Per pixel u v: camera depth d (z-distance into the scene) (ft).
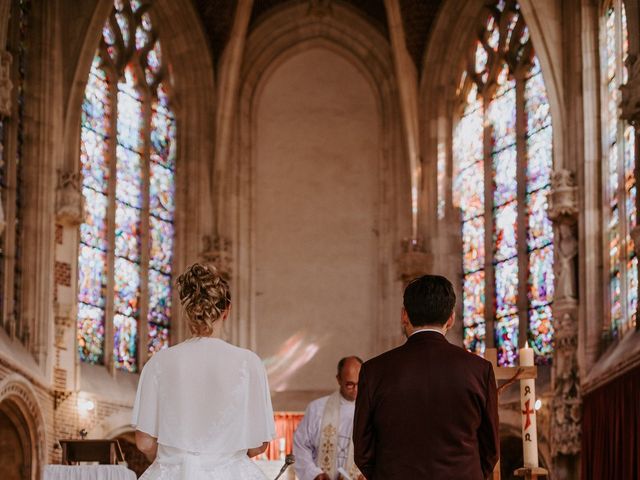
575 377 65.16
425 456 18.57
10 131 64.69
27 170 66.69
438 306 19.42
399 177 84.23
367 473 19.31
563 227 67.56
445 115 82.64
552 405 66.13
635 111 57.21
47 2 69.21
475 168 80.07
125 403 71.97
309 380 81.92
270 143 86.02
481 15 81.56
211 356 17.87
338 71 87.10
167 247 80.48
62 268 67.92
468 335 78.33
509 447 74.02
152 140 80.69
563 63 69.51
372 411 19.10
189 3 82.38
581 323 65.57
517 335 74.02
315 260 83.97
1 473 61.87
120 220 76.54
